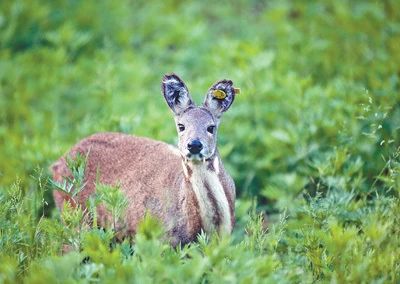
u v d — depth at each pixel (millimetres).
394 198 10297
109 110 14445
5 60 16750
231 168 13422
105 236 9477
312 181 11906
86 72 16234
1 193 10766
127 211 10680
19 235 9742
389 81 13664
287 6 19031
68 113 15586
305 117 13477
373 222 9406
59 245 9594
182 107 10758
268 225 11945
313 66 16109
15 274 9039
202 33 17672
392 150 12383
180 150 10359
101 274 8609
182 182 10336
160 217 10367
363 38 16219
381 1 17391
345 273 9094
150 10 19141
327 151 12781
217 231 10242
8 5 18031
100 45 17938
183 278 8344
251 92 14445
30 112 15211
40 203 10820
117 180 11047
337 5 17562
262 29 18109
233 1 20062
